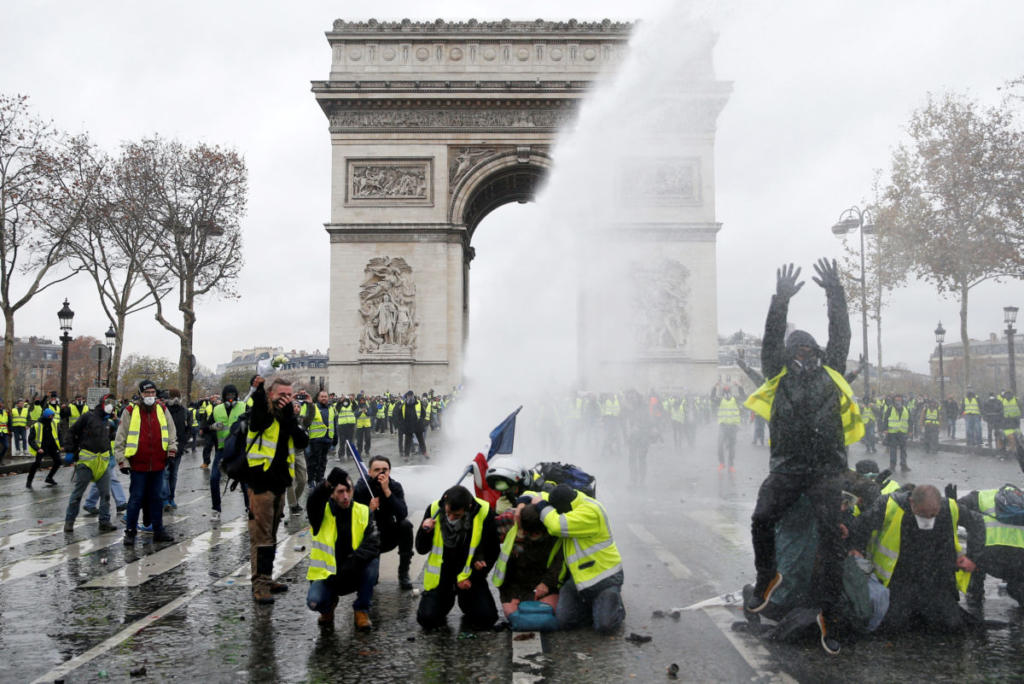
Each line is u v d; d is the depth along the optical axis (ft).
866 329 132.67
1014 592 45.50
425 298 260.42
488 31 263.49
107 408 78.02
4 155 201.46
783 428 40.11
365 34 265.54
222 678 36.35
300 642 41.70
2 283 201.36
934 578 41.75
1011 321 160.45
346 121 264.93
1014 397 157.38
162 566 60.39
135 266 266.36
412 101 262.06
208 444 137.90
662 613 44.24
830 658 37.55
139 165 266.57
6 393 200.13
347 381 257.75
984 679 34.65
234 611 47.67
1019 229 140.26
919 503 41.19
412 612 47.52
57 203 217.97
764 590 40.70
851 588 39.55
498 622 44.42
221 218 285.23
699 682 34.71
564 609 43.19
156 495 70.54
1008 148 141.49
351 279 260.83
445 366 257.75
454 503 43.39
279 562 61.62
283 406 50.16
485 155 263.49
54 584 54.70
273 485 50.42
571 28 262.88
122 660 38.83
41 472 154.20
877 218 137.59
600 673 36.09
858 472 50.80
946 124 142.92
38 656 39.47
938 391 234.79
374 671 37.17
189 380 277.85
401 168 264.11
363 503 50.37
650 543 62.69
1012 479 108.88
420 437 152.15
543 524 44.45
